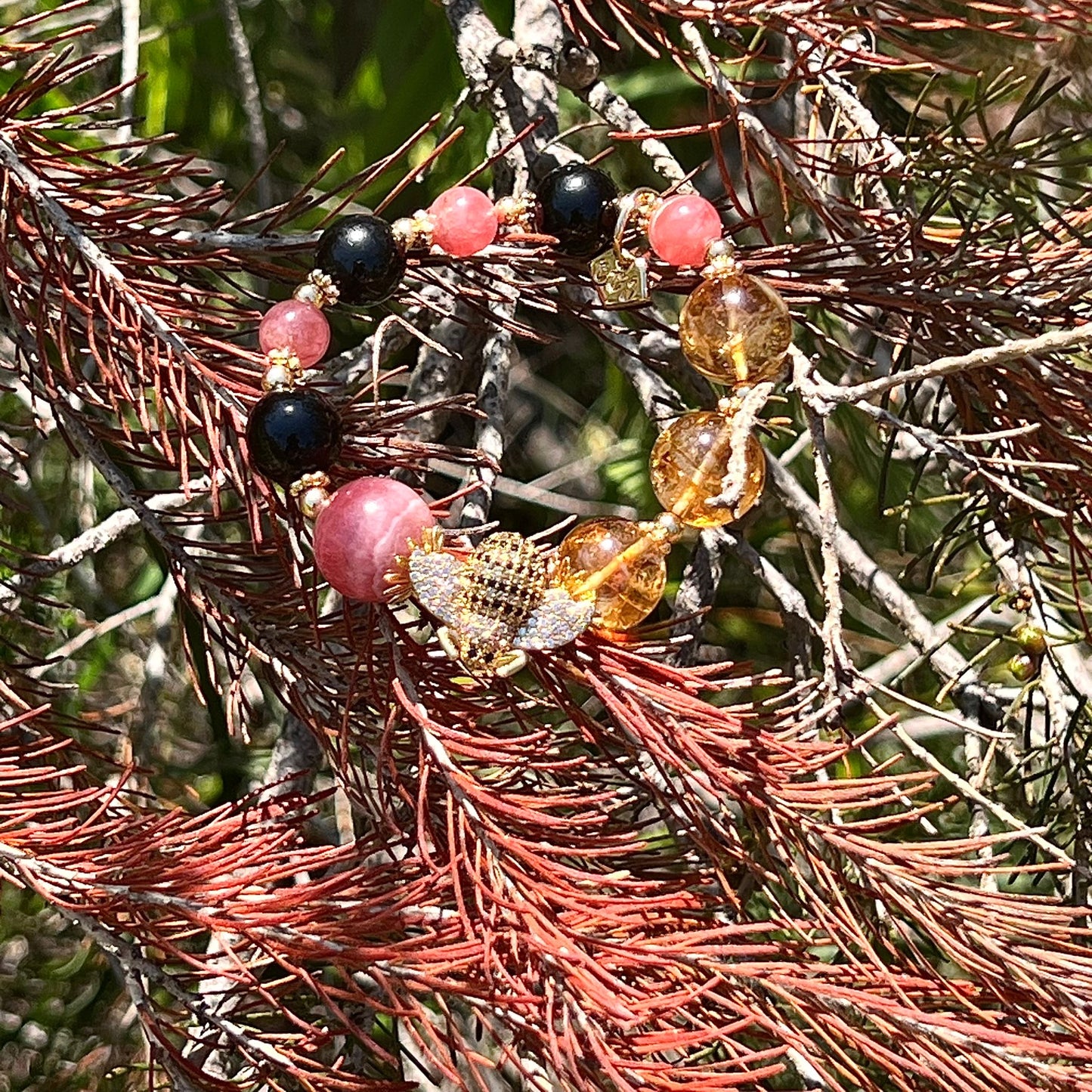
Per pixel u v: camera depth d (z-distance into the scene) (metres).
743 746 0.35
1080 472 0.39
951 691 0.44
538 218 0.38
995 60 0.42
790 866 0.35
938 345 0.39
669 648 0.36
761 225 0.39
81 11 0.59
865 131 0.39
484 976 0.33
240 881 0.34
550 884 0.34
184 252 0.38
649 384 0.46
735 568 0.62
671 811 0.36
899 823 0.35
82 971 0.53
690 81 0.59
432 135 0.59
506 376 0.44
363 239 0.37
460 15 0.43
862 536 0.61
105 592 0.58
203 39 0.63
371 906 0.34
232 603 0.37
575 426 0.77
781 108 0.50
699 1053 0.35
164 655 0.50
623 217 0.38
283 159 0.66
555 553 0.36
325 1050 0.42
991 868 0.35
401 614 0.46
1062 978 0.34
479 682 0.36
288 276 0.38
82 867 0.34
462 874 0.35
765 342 0.37
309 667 0.37
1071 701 0.44
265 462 0.36
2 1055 0.52
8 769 0.35
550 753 0.36
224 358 0.37
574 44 0.44
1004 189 0.42
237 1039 0.35
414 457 0.37
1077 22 0.39
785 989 0.35
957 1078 0.33
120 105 0.53
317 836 0.49
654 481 0.36
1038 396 0.38
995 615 0.54
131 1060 0.50
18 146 0.37
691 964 0.34
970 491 0.43
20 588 0.42
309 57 0.71
